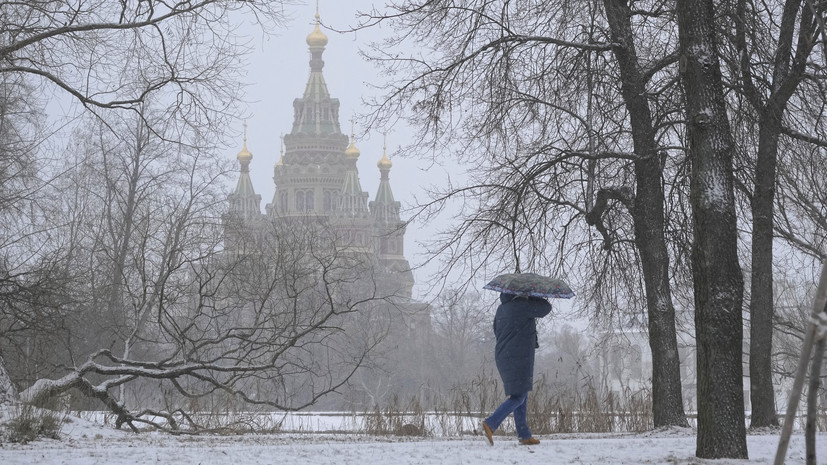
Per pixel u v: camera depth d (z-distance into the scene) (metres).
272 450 8.66
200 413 17.03
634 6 16.31
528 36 15.45
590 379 18.66
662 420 15.72
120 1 16.61
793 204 20.02
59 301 19.59
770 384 16.44
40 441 11.62
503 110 16.19
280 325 20.02
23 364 18.88
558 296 9.89
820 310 2.70
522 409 10.12
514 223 16.25
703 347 8.20
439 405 17.38
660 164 17.00
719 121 8.36
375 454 8.02
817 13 4.10
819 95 15.86
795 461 7.42
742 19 14.69
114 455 7.91
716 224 8.24
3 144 21.31
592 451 8.53
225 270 20.83
